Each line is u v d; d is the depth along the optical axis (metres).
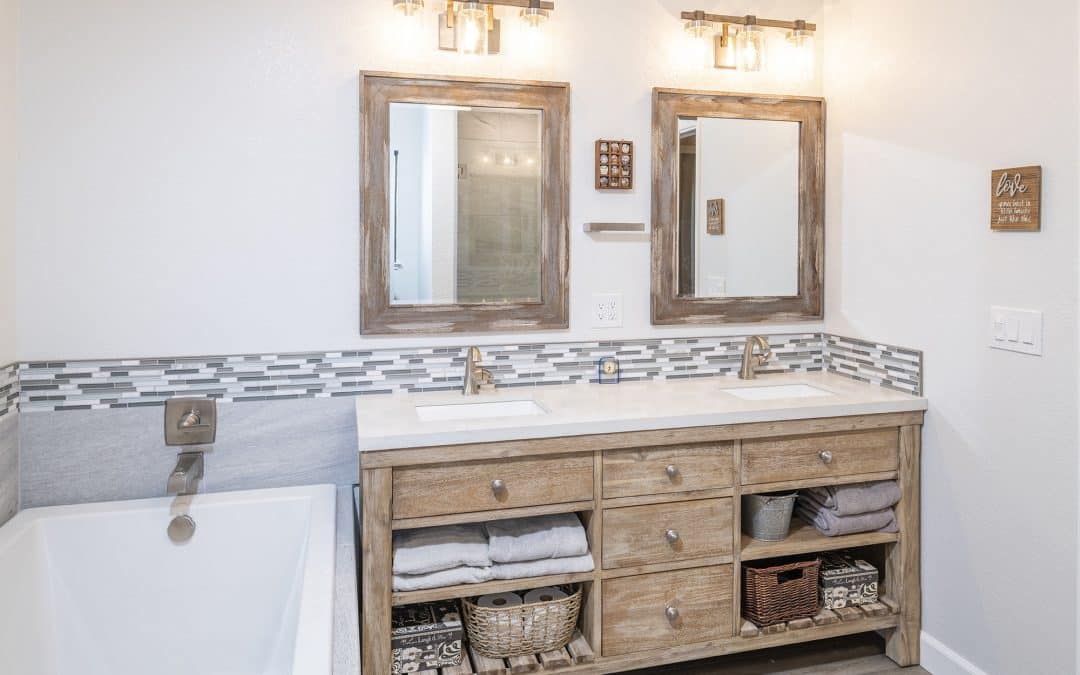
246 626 2.43
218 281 2.52
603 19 2.79
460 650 2.24
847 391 2.70
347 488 2.67
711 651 2.44
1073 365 2.04
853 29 2.86
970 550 2.40
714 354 2.99
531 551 2.24
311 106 2.56
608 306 2.86
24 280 2.37
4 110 2.25
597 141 2.77
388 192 2.61
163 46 2.44
